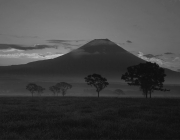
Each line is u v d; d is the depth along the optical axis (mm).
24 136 12523
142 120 17016
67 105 31547
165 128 14352
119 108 25562
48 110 23844
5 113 21656
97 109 25328
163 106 29016
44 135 12500
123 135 12742
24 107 27766
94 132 13141
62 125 15219
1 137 12180
